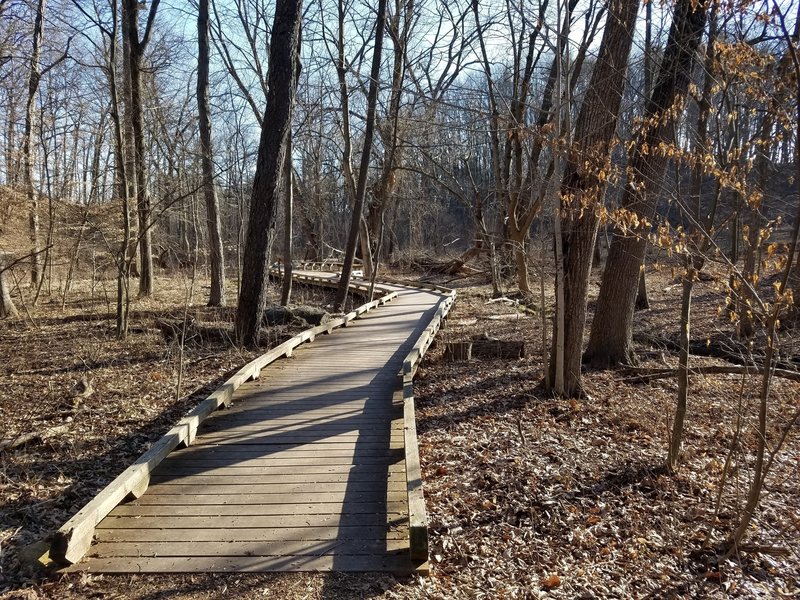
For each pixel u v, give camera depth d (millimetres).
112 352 10734
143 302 17703
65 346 11297
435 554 4176
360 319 15008
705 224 5238
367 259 26312
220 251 16781
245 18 17906
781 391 7711
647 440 6383
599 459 5875
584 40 10516
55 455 6059
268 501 4820
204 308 15992
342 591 3707
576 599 3730
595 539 4434
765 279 11570
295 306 14867
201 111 15125
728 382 8469
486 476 5473
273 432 6414
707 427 6770
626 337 9547
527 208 18562
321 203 34000
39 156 14711
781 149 4406
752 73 4160
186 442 5965
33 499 5020
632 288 9344
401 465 5566
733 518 4621
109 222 13523
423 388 8523
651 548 4320
